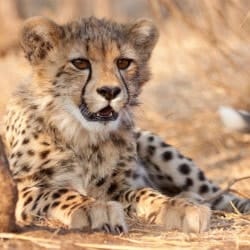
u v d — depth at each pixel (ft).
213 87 55.36
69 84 31.37
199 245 25.89
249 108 51.83
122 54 31.65
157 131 52.29
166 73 62.13
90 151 32.07
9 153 33.76
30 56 32.53
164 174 36.60
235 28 50.29
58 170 31.65
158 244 25.86
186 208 27.96
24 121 32.32
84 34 31.71
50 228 26.78
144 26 33.24
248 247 25.85
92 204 27.20
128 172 32.78
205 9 50.70
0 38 80.59
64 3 99.66
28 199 29.63
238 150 49.32
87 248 24.59
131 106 32.63
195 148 49.73
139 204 30.12
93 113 30.91
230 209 34.63
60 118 31.60
